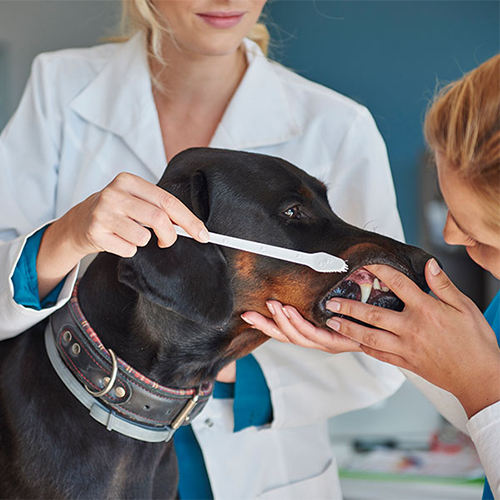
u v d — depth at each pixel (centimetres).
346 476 341
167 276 164
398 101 599
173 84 236
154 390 174
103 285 179
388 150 599
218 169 181
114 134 235
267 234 179
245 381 222
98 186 232
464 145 149
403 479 335
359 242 176
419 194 493
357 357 226
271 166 185
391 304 179
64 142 236
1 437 175
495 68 150
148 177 232
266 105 236
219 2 204
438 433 392
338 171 236
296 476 226
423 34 592
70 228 167
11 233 229
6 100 628
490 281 446
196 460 220
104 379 172
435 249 475
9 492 172
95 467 173
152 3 226
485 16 585
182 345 175
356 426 401
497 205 147
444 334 158
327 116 237
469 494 324
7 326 179
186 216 153
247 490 218
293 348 227
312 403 227
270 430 225
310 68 609
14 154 238
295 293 176
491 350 157
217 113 239
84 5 626
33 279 181
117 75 238
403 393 403
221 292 168
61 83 241
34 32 627
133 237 151
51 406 174
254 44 249
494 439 149
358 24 600
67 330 176
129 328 174
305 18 606
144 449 180
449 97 161
